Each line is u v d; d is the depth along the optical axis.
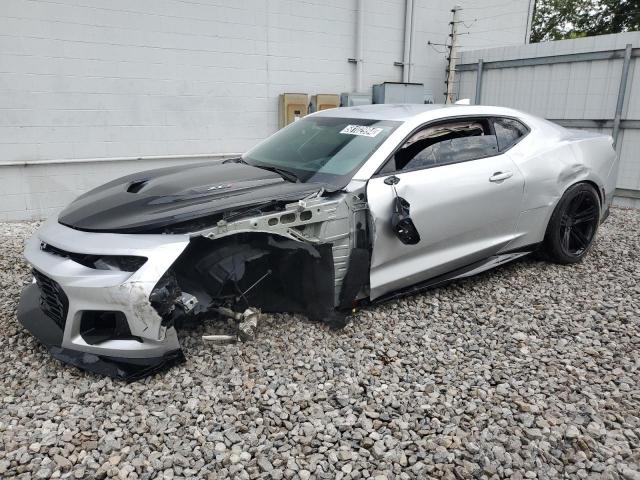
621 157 7.86
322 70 8.91
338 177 3.44
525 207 4.19
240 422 2.48
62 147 6.89
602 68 7.93
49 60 6.62
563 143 4.51
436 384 2.85
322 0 8.62
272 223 3.02
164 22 7.30
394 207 3.37
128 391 2.68
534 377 2.93
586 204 4.72
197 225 2.88
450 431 2.45
